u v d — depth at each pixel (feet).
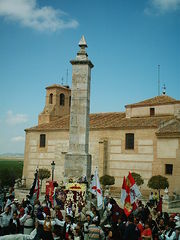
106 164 160.15
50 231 44.60
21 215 54.90
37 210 54.54
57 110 208.44
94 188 62.80
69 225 47.29
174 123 151.02
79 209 69.15
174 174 138.82
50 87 211.00
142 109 170.40
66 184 79.10
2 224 47.80
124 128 157.28
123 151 156.15
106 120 175.73
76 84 94.27
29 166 187.83
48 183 74.02
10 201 62.85
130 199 51.98
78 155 89.76
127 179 53.11
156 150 146.00
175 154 139.85
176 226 47.52
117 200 126.82
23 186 183.83
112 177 149.38
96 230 44.42
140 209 59.98
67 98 216.74
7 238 40.06
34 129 188.34
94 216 53.16
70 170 89.76
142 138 151.43
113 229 47.98
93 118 185.37
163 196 125.90
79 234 45.55
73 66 95.35
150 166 147.13
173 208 117.70
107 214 67.82
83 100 93.15
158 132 145.28
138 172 150.30
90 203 72.49
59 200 73.51
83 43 96.32
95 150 165.27
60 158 175.73
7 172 208.64
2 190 113.60
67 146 174.60
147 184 142.31
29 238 41.81
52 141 181.06
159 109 165.07
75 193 77.41
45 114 204.03
